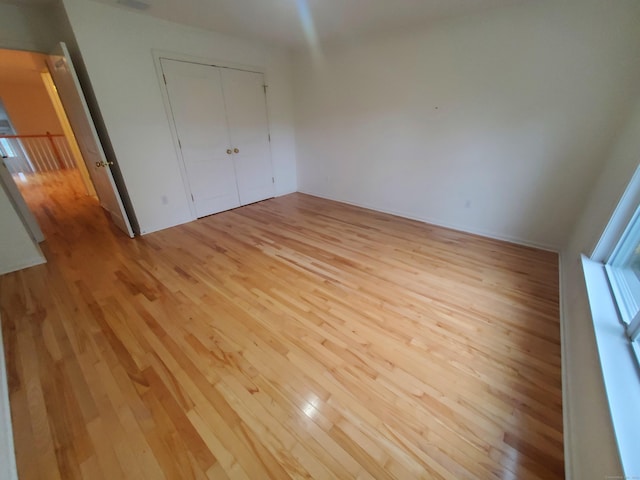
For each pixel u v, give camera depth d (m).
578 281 1.71
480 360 1.51
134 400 1.31
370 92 3.58
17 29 2.62
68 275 2.39
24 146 6.32
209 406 1.28
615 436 0.74
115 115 2.80
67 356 1.56
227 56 3.51
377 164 3.86
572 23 2.18
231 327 1.78
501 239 3.04
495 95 2.69
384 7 2.50
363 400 1.30
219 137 3.75
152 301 2.04
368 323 1.80
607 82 2.16
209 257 2.71
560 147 2.48
